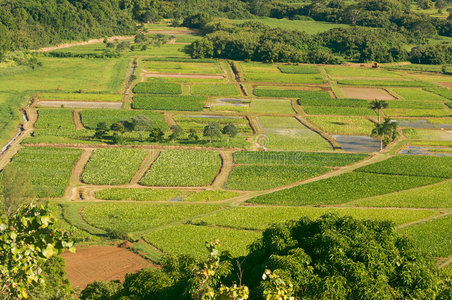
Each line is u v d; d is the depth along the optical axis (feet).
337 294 106.11
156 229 239.71
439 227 240.12
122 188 301.22
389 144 405.18
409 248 124.36
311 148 388.57
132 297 118.83
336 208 270.87
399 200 284.41
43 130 405.39
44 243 50.34
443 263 201.26
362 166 344.90
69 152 358.02
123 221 248.32
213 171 332.60
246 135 419.13
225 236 228.84
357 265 112.16
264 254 131.54
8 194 234.17
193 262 129.18
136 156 356.18
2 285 53.47
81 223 242.99
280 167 339.36
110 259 200.64
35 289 102.53
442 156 373.20
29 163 332.39
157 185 309.01
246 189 304.91
